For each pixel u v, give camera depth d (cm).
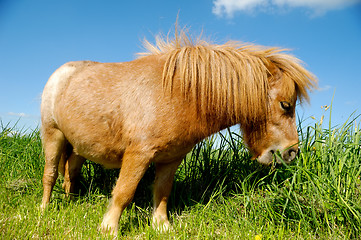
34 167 422
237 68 270
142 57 302
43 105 322
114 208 263
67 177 370
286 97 278
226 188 353
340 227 268
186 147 273
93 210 323
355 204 258
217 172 369
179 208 331
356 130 331
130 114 260
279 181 338
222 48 286
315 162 316
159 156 269
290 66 281
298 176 297
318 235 266
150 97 257
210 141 388
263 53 289
